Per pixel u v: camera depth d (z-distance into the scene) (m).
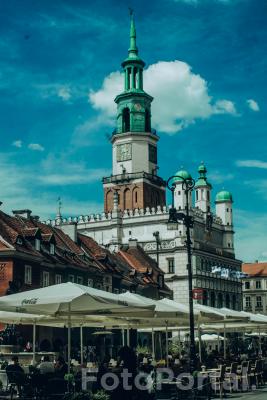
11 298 22.39
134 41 127.38
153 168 123.81
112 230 116.12
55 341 54.12
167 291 91.94
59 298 21.50
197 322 37.03
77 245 67.81
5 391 26.62
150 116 125.19
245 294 168.50
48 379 22.73
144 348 49.97
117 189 121.94
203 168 131.12
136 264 86.81
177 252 110.00
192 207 118.94
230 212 131.00
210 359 34.72
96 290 23.89
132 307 23.61
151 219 114.44
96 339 61.72
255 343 87.81
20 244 51.69
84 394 18.98
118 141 123.44
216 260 119.62
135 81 125.38
